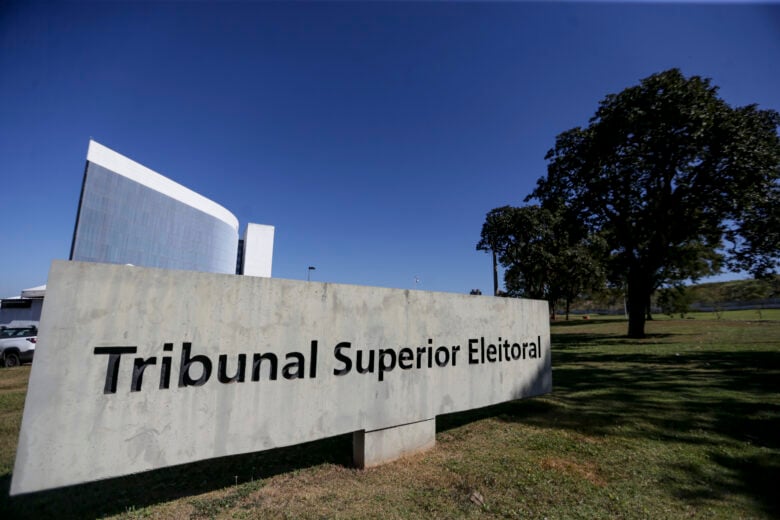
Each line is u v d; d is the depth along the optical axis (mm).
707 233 18734
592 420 5781
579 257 32188
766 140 16453
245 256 83500
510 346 6043
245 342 3451
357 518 3033
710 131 16594
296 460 4379
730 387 7754
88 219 35312
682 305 37031
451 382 5066
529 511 3166
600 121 19812
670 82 17344
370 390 4203
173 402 3062
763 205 16547
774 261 16984
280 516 3059
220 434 3238
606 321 44031
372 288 4387
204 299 3293
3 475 3885
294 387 3666
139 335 2984
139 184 42094
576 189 21422
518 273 36156
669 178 18859
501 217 31422
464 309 5410
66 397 2680
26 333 14461
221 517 3047
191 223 52656
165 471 4066
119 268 2969
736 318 37625
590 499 3377
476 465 4133
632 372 9891
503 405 6871
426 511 3160
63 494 3523
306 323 3826
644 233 20297
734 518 3053
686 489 3551
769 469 3938
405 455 4426
